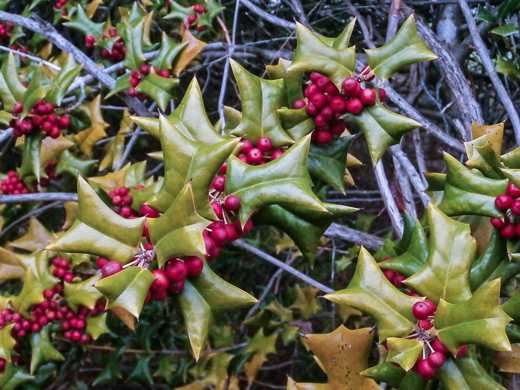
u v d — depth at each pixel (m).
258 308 1.26
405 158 0.70
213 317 0.51
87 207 0.50
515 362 0.55
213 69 1.25
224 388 0.93
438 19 0.94
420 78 0.94
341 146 0.59
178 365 1.04
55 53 1.20
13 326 0.71
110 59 0.86
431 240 0.52
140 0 1.08
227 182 0.52
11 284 1.18
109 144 0.91
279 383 1.34
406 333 0.50
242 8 1.14
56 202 0.91
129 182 0.76
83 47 1.22
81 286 0.71
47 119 0.71
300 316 1.22
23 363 0.76
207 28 0.92
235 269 1.31
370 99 0.55
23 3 1.21
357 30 1.06
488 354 0.55
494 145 0.58
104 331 0.72
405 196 0.75
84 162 0.85
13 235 1.23
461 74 0.73
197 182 0.50
